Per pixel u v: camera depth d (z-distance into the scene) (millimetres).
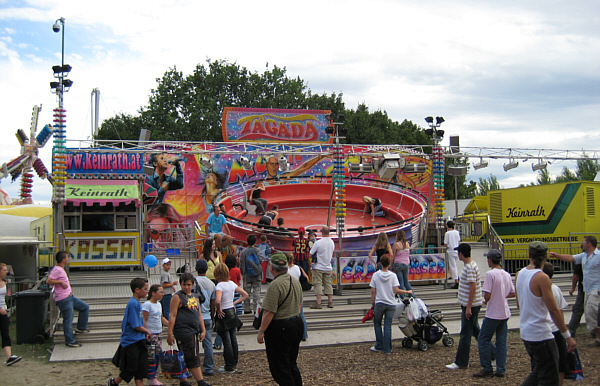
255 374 9438
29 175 25891
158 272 17188
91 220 17875
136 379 8047
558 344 7414
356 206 24719
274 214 21578
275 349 7285
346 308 14016
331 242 13977
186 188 22422
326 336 12273
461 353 9516
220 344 11141
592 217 20188
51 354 10711
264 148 23594
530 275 6828
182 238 21562
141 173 20500
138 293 8094
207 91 46938
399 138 48531
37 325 11812
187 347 8328
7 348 10094
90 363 10195
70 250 17578
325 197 24500
